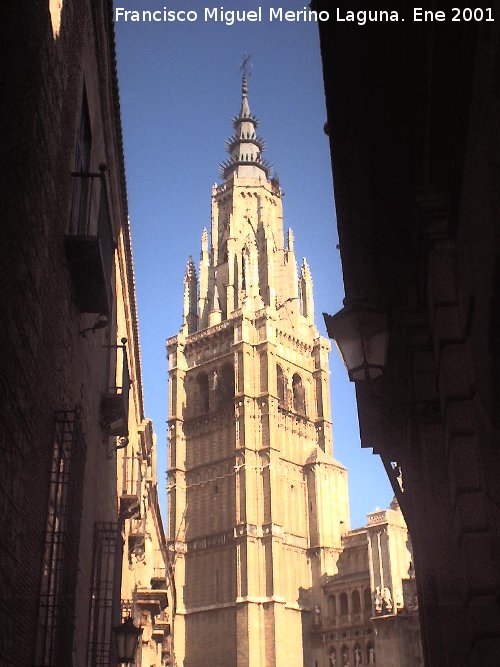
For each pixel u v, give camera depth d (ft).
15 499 28.04
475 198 21.49
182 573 300.61
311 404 341.00
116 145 65.72
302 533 303.07
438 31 21.79
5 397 26.25
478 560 24.53
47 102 32.99
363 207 34.27
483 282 20.90
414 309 35.01
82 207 45.88
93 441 54.60
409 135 30.19
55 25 34.88
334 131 31.40
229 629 275.80
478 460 25.63
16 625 29.19
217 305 351.46
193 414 335.06
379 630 256.93
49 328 35.32
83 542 47.52
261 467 302.86
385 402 43.24
